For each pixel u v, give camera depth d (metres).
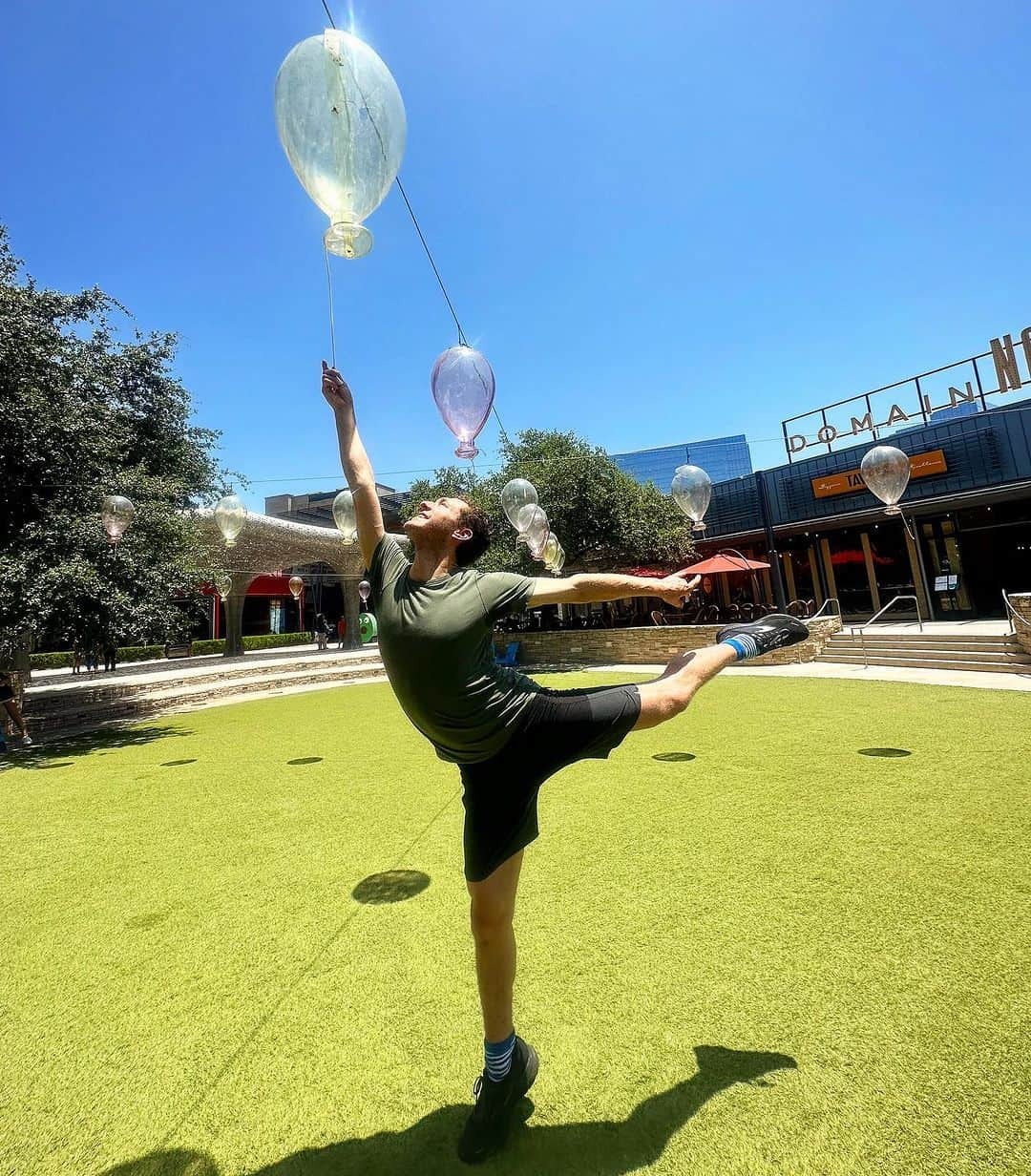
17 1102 1.69
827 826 3.45
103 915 2.88
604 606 21.00
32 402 7.95
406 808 4.32
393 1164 1.42
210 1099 1.67
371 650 21.80
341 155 1.91
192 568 9.65
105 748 7.64
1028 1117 1.42
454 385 2.83
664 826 3.61
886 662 10.95
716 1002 1.94
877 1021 1.80
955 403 14.09
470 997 2.08
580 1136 1.46
